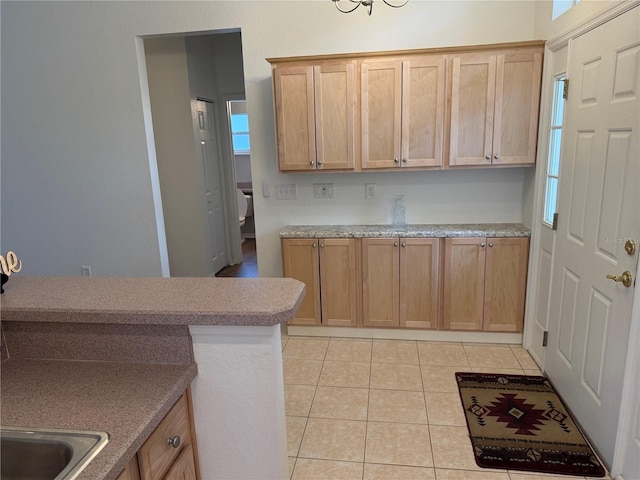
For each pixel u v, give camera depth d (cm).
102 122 357
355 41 318
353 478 199
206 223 488
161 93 453
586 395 220
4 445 108
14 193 383
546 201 282
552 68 272
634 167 176
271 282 157
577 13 232
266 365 137
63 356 144
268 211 359
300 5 319
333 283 326
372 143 307
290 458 212
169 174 471
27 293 152
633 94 177
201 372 140
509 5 298
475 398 256
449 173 332
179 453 136
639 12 173
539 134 287
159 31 335
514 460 206
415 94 296
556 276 260
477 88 289
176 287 154
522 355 305
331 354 313
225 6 326
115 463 97
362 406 252
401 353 312
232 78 528
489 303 313
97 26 340
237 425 143
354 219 350
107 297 146
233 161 561
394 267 316
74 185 373
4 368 140
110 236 378
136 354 141
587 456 206
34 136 369
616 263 189
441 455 212
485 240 303
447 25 307
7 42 354
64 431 108
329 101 304
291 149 315
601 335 203
